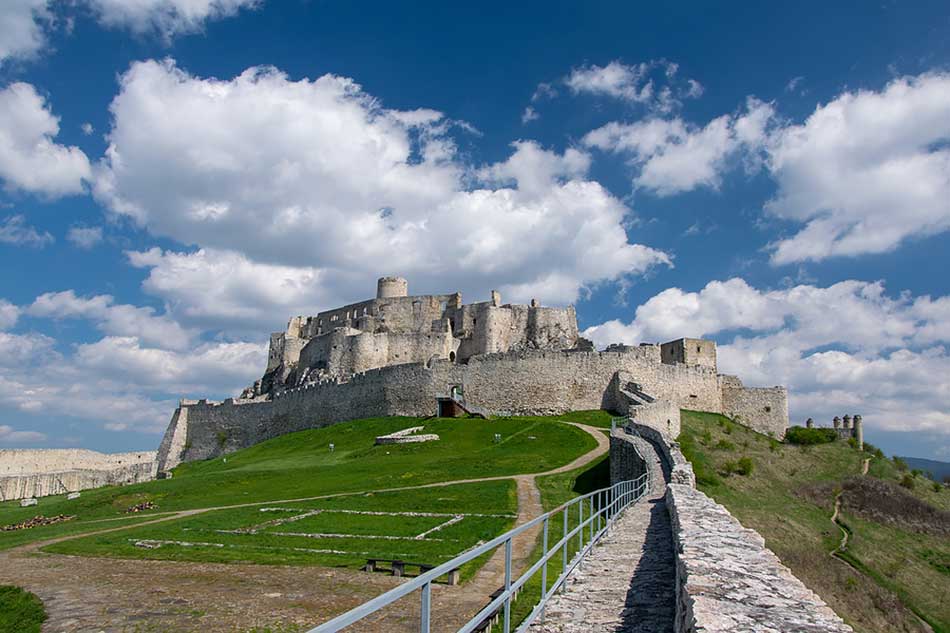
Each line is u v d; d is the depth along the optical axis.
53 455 101.75
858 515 54.62
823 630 7.45
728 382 91.62
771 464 65.44
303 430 97.25
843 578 41.56
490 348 106.75
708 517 15.94
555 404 82.06
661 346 103.38
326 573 24.02
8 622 19.98
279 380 128.75
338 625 5.03
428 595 6.68
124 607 20.44
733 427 79.44
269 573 24.16
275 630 18.11
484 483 45.19
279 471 59.03
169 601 20.94
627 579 15.19
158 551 29.11
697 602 8.38
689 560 10.70
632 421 57.16
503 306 110.81
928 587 42.09
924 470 72.38
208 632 18.06
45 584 23.58
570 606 13.25
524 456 56.22
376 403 91.50
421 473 51.00
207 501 46.53
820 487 59.53
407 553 26.92
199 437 114.56
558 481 46.19
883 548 47.69
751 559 10.95
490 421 75.12
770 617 7.84
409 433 73.50
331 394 97.50
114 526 38.03
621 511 25.45
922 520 54.59
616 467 46.09
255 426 108.31
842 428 95.69
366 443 75.44
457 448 64.38
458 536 30.17
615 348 87.81
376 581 22.91
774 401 90.94
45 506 53.97
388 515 35.78
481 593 21.19
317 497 43.28
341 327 116.69
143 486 56.53
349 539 29.98
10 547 32.94
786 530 47.91
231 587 22.38
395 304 123.88
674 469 33.06
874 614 38.44
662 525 22.58
